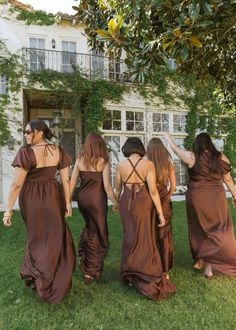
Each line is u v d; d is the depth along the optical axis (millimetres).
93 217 3848
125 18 3975
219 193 3998
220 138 13656
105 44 5078
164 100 13039
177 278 3916
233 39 4914
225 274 3930
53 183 3389
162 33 3756
